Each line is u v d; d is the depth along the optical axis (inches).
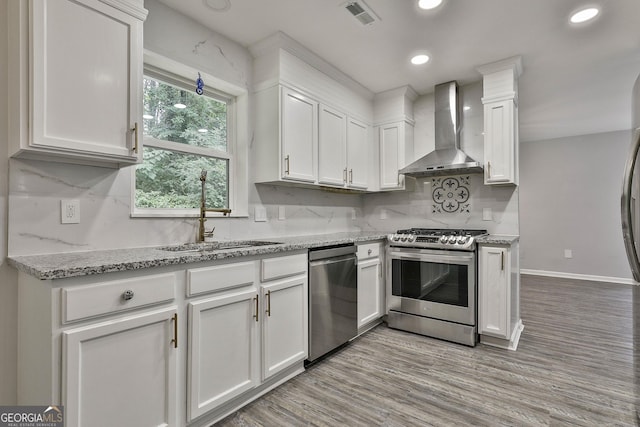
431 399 75.4
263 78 101.6
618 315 137.1
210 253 65.5
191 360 61.3
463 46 103.0
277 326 79.7
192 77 90.2
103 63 60.1
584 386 80.9
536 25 91.4
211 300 64.9
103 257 58.5
